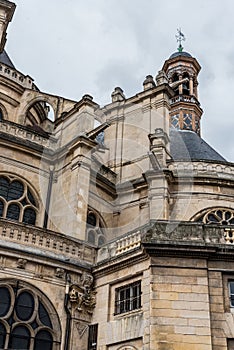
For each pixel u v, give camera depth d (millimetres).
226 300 17391
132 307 18375
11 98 33375
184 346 16312
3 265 18531
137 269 18531
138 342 17359
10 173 25000
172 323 16719
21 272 18781
